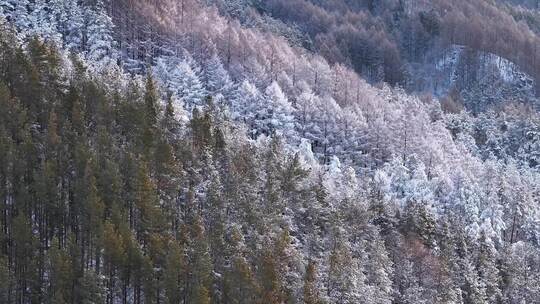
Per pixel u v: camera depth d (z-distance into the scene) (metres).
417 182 115.75
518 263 95.81
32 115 77.12
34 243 61.59
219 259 65.38
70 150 73.19
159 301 62.38
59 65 87.69
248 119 125.75
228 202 72.38
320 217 81.38
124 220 63.44
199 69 137.50
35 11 129.88
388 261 77.25
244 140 92.31
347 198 85.75
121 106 82.50
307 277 64.75
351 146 130.62
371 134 134.00
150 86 90.06
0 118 72.81
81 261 62.88
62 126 77.25
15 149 68.06
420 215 93.50
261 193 78.69
